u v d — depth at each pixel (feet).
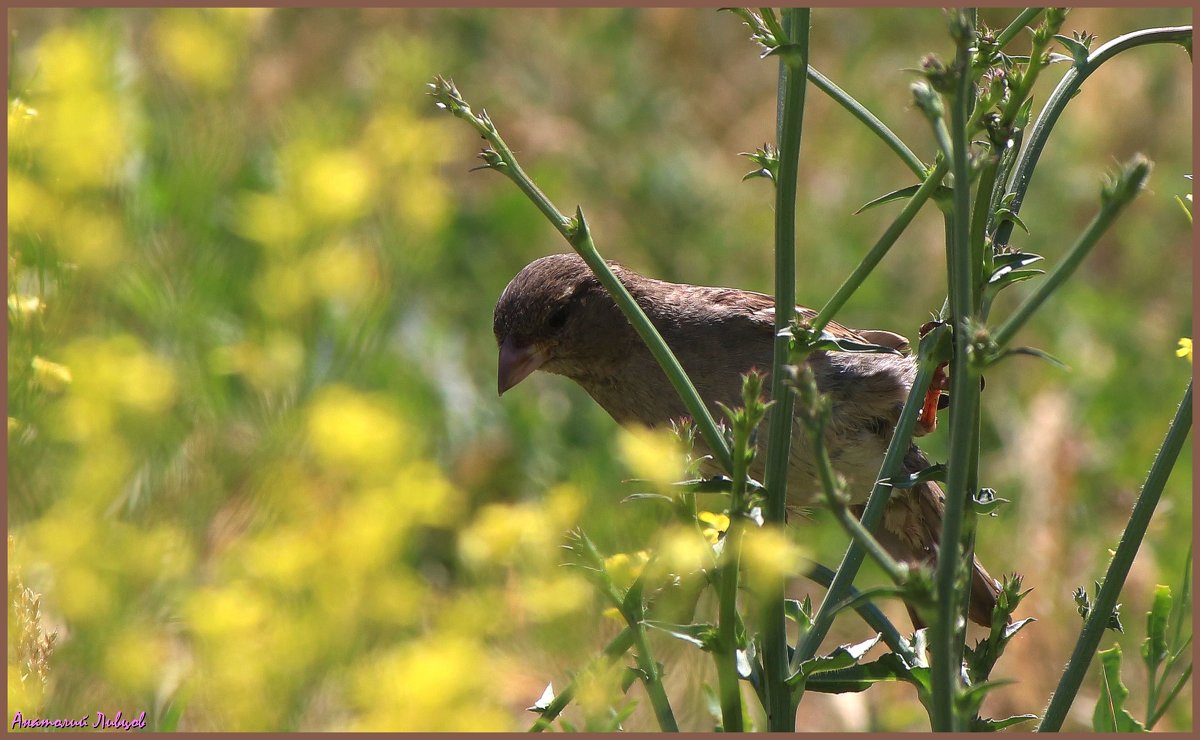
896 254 42.27
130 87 12.20
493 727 10.42
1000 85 14.34
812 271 41.78
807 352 14.28
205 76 10.77
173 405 10.26
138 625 9.86
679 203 43.52
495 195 40.88
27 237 10.28
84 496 9.75
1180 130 44.55
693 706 14.23
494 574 11.37
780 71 15.70
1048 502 30.83
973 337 11.52
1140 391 38.22
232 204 11.94
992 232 15.75
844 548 33.42
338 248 10.48
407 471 10.39
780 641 14.55
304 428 10.32
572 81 45.24
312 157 10.47
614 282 14.69
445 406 33.99
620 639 13.48
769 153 14.96
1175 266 42.57
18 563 10.30
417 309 34.99
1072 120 45.06
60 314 10.39
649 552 13.24
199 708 10.52
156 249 10.57
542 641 11.68
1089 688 27.32
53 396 10.33
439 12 44.45
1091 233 11.21
